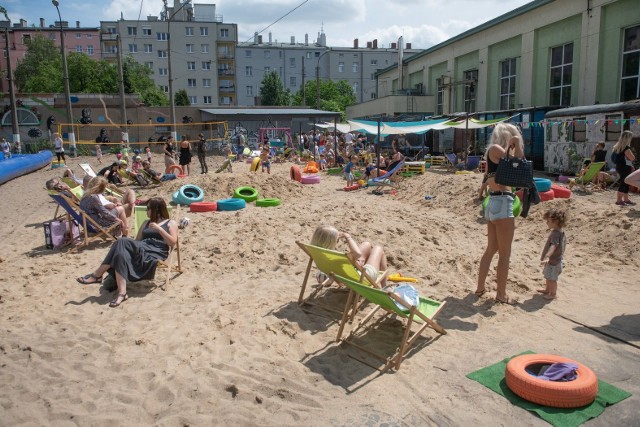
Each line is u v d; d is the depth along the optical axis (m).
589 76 23.12
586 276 6.55
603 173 13.66
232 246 7.78
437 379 4.08
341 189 16.05
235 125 43.41
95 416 3.61
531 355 4.12
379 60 86.31
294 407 3.70
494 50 31.39
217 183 13.73
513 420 3.49
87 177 10.30
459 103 36.16
